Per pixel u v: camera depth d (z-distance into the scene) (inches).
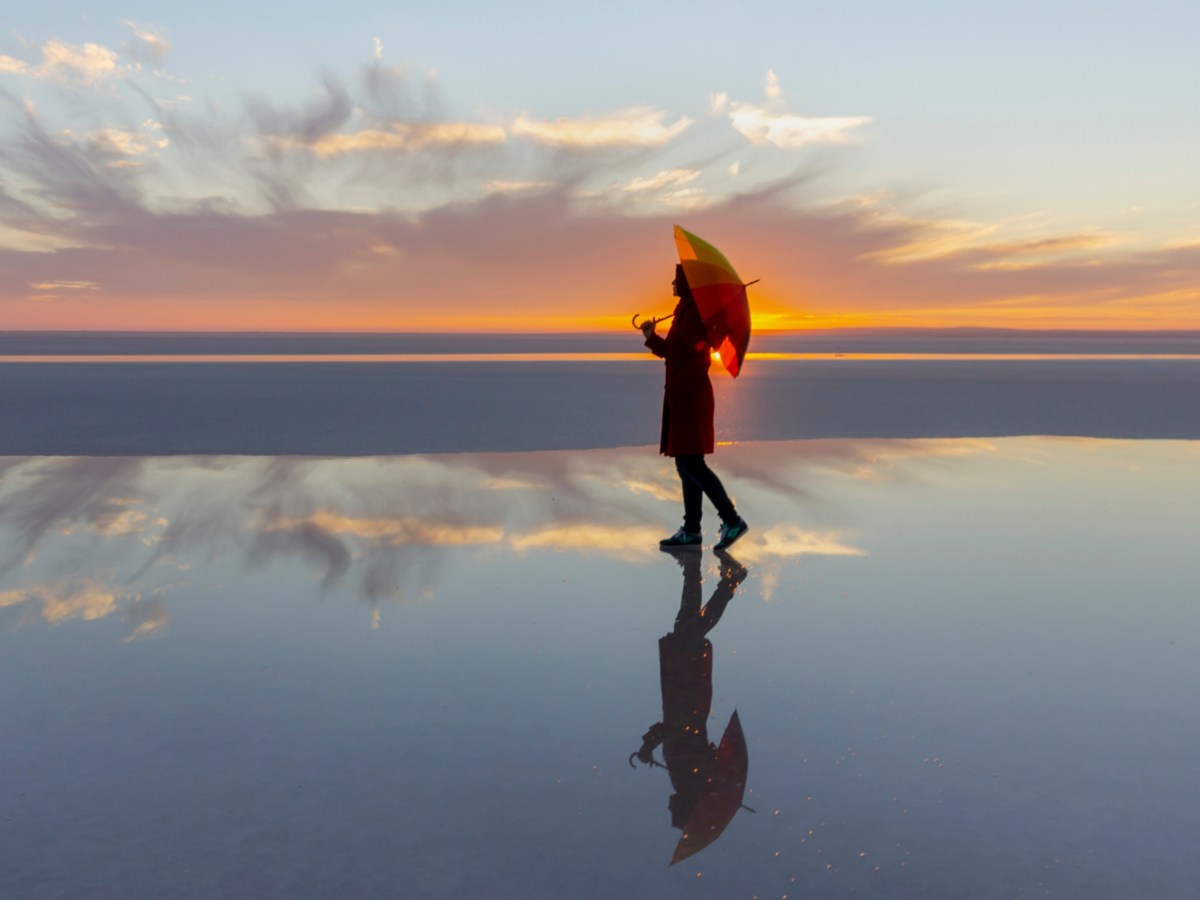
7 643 147.5
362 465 337.7
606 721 117.6
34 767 104.7
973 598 173.3
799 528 234.7
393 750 109.0
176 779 101.7
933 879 82.4
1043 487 293.4
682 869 83.9
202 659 140.3
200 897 79.8
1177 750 109.7
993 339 7022.6
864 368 1255.5
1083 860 85.7
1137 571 193.0
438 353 2148.1
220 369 1086.4
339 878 82.4
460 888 80.7
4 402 609.3
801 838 89.4
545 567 195.3
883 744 111.0
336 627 155.9
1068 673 135.3
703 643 148.3
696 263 207.8
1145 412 571.5
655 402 631.8
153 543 215.3
